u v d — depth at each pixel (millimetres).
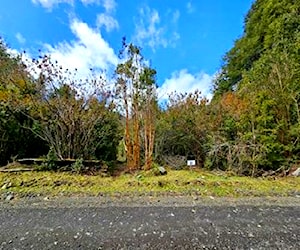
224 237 2951
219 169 7398
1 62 8227
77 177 5863
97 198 4574
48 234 3029
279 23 12516
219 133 7816
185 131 8523
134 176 6301
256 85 8516
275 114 7398
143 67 7539
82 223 3381
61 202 4324
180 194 4852
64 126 6629
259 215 3713
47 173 5953
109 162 7305
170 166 7855
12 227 3236
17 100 6645
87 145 6887
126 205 4188
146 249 2668
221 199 4559
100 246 2730
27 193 4754
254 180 6059
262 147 6793
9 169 5871
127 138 7277
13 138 6625
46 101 6613
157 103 8320
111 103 7258
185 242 2822
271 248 2693
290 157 7094
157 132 8273
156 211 3881
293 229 3193
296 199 4582
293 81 7773
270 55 10789
